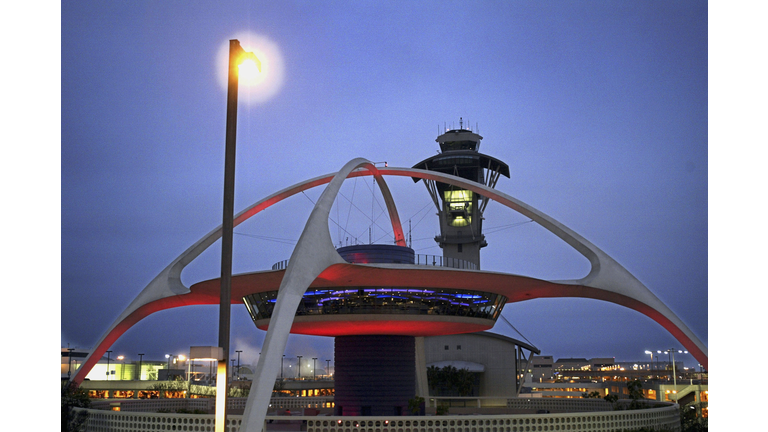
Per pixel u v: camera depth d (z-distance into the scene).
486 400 99.69
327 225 37.12
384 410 50.56
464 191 129.75
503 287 47.94
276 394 116.12
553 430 33.44
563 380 192.12
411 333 51.84
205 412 54.97
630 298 47.88
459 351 104.88
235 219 57.69
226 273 17.45
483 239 129.50
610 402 58.34
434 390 100.62
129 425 35.62
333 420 33.62
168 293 51.78
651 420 37.78
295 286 31.70
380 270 41.03
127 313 52.50
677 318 47.28
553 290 49.84
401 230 68.81
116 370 151.38
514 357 104.00
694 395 92.25
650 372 169.62
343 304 46.06
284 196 60.41
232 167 18.14
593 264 50.34
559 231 52.75
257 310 49.66
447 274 43.00
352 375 51.47
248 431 25.09
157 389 108.88
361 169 60.41
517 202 55.19
